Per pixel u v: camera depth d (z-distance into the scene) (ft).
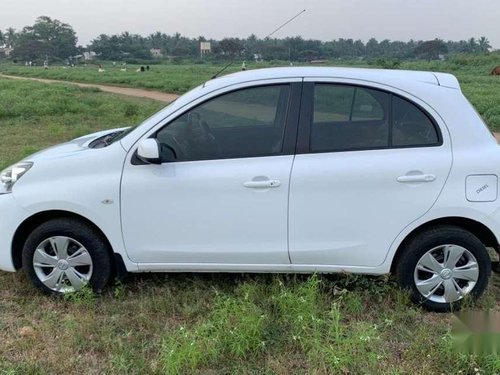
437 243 11.76
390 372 9.73
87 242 12.26
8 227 12.31
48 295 12.71
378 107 11.72
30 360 10.23
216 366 10.04
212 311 11.59
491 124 46.06
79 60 414.21
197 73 161.27
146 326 11.48
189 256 12.08
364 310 12.10
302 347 10.45
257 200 11.63
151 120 12.10
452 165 11.42
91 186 11.89
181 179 11.71
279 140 11.76
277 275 12.71
